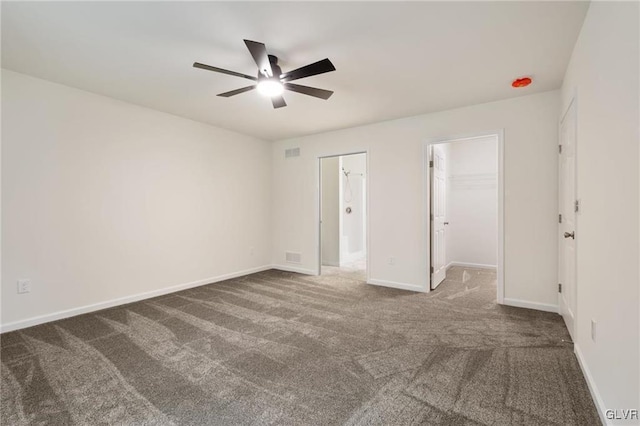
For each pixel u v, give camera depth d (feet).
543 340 8.15
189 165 13.70
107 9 6.10
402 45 7.47
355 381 6.33
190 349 7.79
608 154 5.05
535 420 5.10
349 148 14.97
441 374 6.55
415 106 11.79
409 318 9.89
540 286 10.61
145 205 12.17
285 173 17.47
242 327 9.21
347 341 8.22
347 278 15.58
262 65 7.33
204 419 5.21
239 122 14.10
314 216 16.38
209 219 14.57
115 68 8.77
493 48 7.59
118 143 11.34
